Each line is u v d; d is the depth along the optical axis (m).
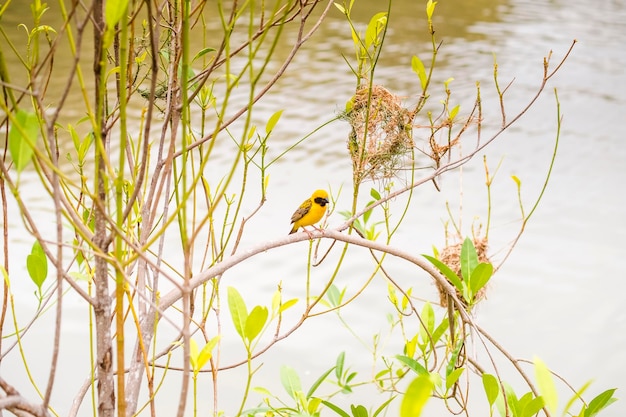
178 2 3.60
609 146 26.83
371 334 15.73
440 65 35.06
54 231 17.33
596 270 18.75
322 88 29.45
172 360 13.88
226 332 15.39
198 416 12.45
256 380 13.99
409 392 1.72
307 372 14.38
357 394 13.47
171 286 16.42
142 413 12.24
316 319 16.25
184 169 2.42
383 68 33.66
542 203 22.33
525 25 46.16
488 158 25.47
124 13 2.24
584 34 44.88
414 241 19.50
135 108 23.58
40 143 19.31
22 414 2.48
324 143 24.44
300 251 18.97
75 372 13.26
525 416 3.67
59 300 2.31
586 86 33.88
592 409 3.88
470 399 13.45
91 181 17.98
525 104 30.67
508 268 18.89
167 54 3.75
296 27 38.25
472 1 51.75
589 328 16.30
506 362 15.54
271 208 20.20
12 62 24.59
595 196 22.70
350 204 20.67
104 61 2.33
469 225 20.59
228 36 2.38
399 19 43.72
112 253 2.74
